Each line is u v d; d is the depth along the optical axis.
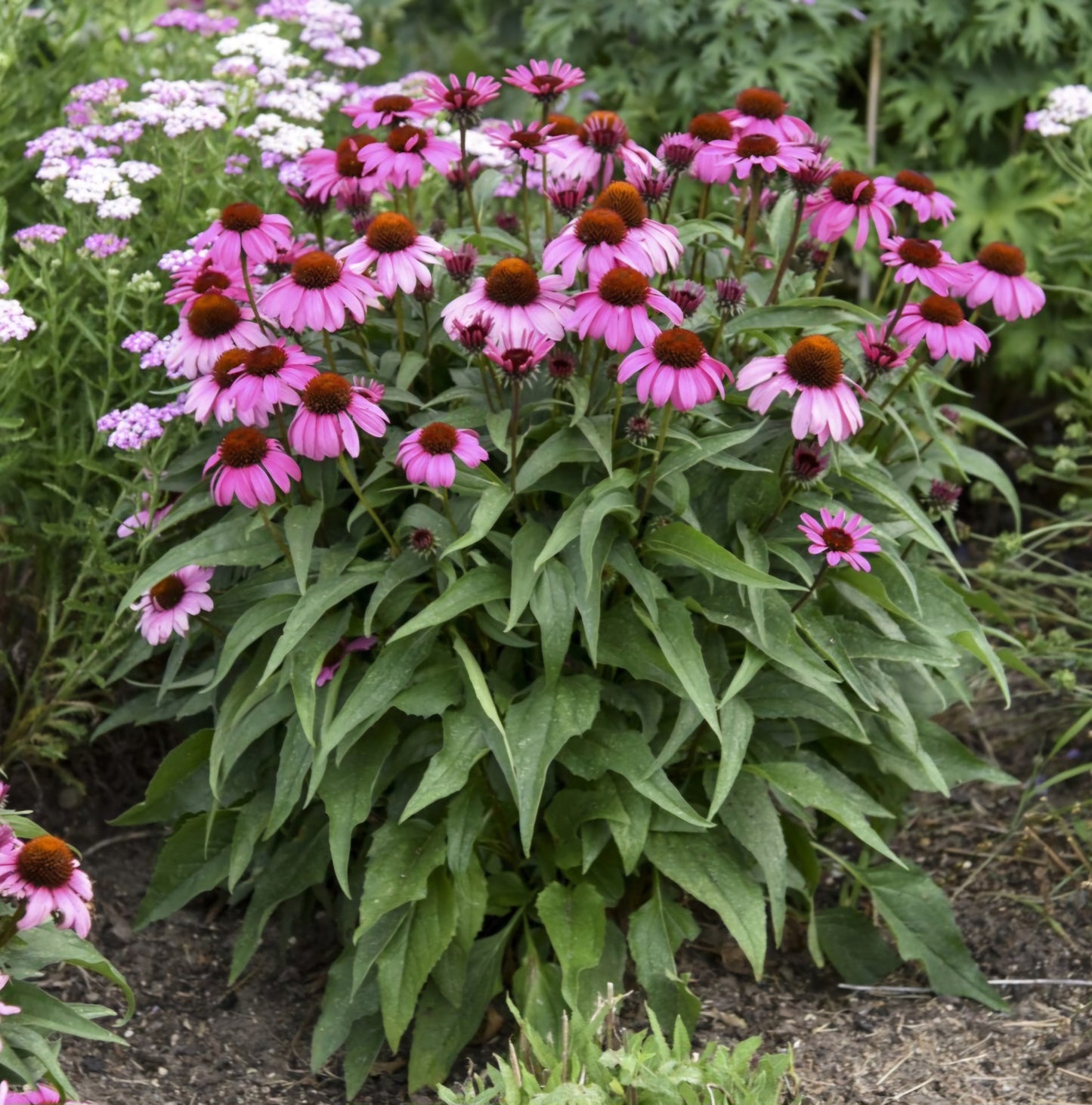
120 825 2.37
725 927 2.30
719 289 2.15
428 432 2.04
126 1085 2.13
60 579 2.36
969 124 2.88
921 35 2.93
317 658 2.10
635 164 2.19
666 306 2.05
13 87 2.57
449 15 3.46
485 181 2.39
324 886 2.29
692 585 2.17
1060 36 2.84
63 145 2.40
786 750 2.25
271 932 2.32
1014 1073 2.14
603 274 2.05
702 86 2.89
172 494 2.29
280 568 2.15
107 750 2.45
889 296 2.89
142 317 2.30
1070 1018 2.19
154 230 2.44
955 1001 2.22
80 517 2.30
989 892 2.35
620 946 2.18
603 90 2.94
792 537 2.16
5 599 2.41
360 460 2.18
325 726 2.10
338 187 2.22
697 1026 2.20
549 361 2.10
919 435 2.46
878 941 2.25
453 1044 2.15
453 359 2.26
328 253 2.20
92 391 2.39
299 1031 2.22
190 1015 2.22
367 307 2.16
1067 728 2.51
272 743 2.22
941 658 2.15
